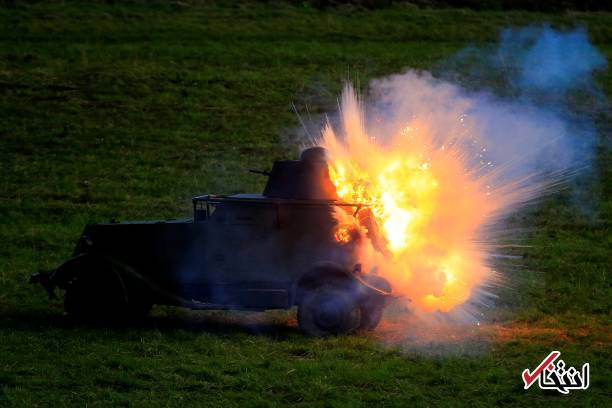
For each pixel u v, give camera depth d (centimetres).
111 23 15575
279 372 4622
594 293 6600
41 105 12231
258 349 5066
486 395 4375
